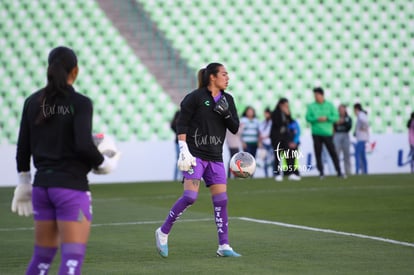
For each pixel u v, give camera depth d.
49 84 20.22
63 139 20.08
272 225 42.31
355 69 103.81
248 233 39.09
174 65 99.19
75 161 20.14
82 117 19.86
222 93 32.12
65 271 19.72
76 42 97.69
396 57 105.19
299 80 102.12
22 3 97.19
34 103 20.53
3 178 80.94
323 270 28.20
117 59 97.75
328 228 40.72
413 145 87.75
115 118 95.56
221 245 31.98
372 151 90.19
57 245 20.92
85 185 20.25
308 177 81.38
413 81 105.06
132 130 95.69
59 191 19.88
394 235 37.72
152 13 100.94
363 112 86.56
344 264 29.47
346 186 68.56
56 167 20.06
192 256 32.19
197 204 55.00
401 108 104.44
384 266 28.95
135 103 96.31
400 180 75.25
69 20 98.12
